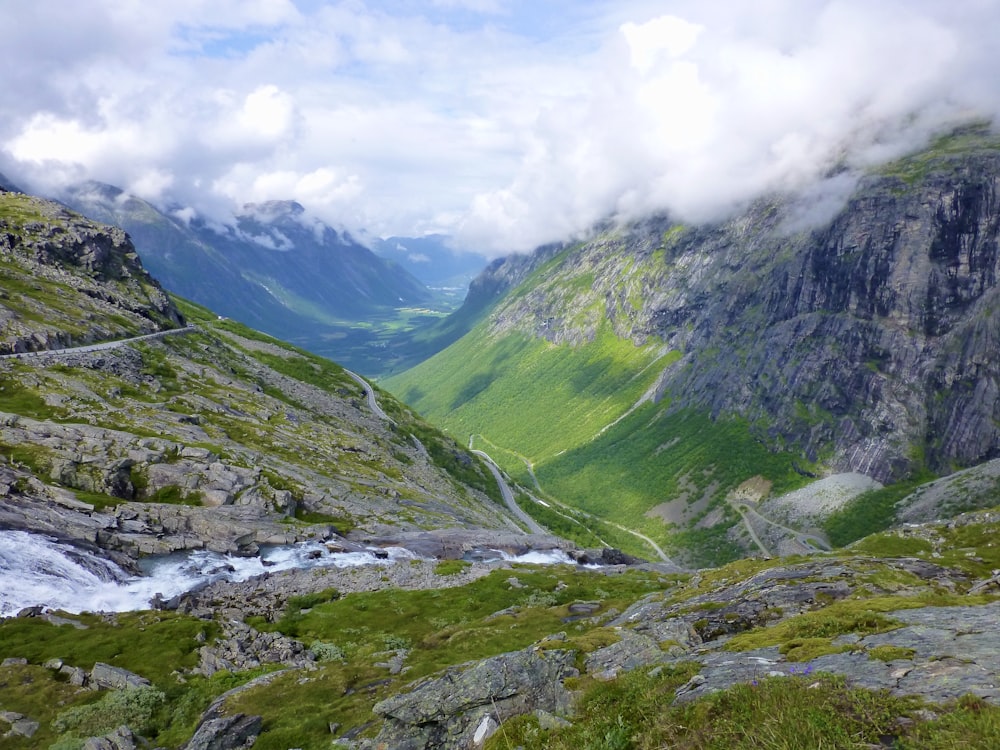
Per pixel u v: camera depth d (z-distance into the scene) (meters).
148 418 123.19
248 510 100.25
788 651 19.20
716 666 18.41
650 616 48.97
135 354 162.38
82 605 65.69
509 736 17.42
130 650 52.72
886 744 11.11
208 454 110.75
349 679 42.69
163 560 81.62
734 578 57.12
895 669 14.71
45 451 96.31
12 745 36.53
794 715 12.48
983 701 11.58
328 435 170.50
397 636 63.19
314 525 102.44
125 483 96.75
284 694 39.94
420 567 92.81
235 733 33.16
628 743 14.88
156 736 38.00
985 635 16.91
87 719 38.94
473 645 52.78
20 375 122.88
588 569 105.69
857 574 48.47
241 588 77.94
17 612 60.41
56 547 73.94
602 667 23.16
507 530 143.12
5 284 169.00
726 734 12.86
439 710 21.02
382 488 139.00
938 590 42.66
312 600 76.88
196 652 52.72
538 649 24.91
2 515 75.62
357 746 27.91
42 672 46.94
